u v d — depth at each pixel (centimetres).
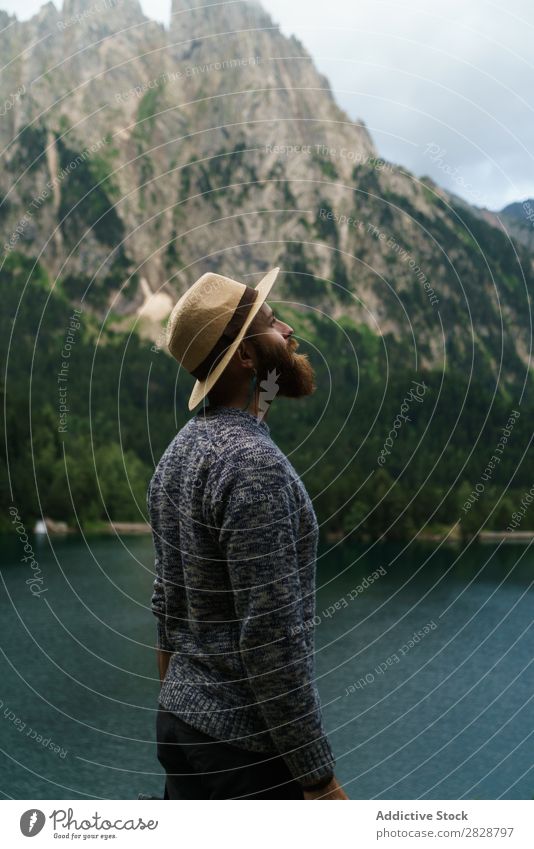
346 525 7106
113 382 8062
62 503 6281
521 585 5466
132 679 2894
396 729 2495
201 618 175
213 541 172
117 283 11344
